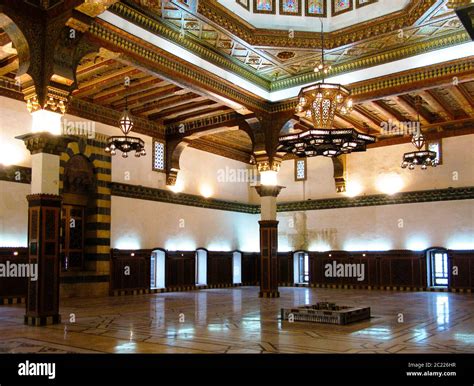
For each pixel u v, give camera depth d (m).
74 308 12.63
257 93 16.03
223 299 15.48
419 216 19.77
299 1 13.17
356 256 20.92
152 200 18.80
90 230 16.61
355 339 7.86
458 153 19.23
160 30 12.38
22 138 9.98
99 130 16.94
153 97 16.20
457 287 18.61
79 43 10.48
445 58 13.11
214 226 21.83
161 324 9.62
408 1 11.91
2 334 8.38
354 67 14.66
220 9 12.30
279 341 7.68
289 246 22.81
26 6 9.74
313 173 22.56
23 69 9.78
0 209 13.80
